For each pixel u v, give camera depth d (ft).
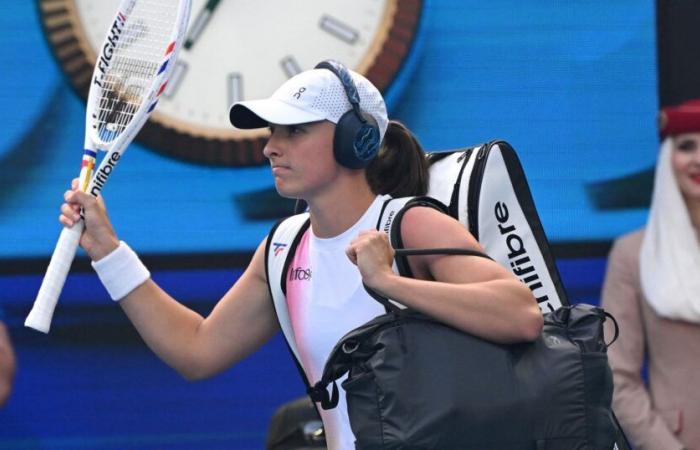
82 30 56.80
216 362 33.65
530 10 57.93
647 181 58.59
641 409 51.60
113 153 33.40
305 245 31.48
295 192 30.27
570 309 29.58
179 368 33.53
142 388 57.36
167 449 57.57
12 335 56.44
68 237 32.40
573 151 58.44
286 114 29.63
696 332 51.90
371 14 57.31
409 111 57.72
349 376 27.96
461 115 57.98
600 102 58.39
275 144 30.35
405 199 30.32
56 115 56.80
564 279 58.34
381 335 27.53
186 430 57.62
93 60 56.80
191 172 57.06
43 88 56.75
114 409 57.21
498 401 27.12
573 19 58.13
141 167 56.85
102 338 57.06
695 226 55.06
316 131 30.01
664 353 52.47
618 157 58.54
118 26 35.58
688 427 51.47
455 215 33.45
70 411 57.00
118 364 57.21
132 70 35.65
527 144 58.34
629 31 58.34
